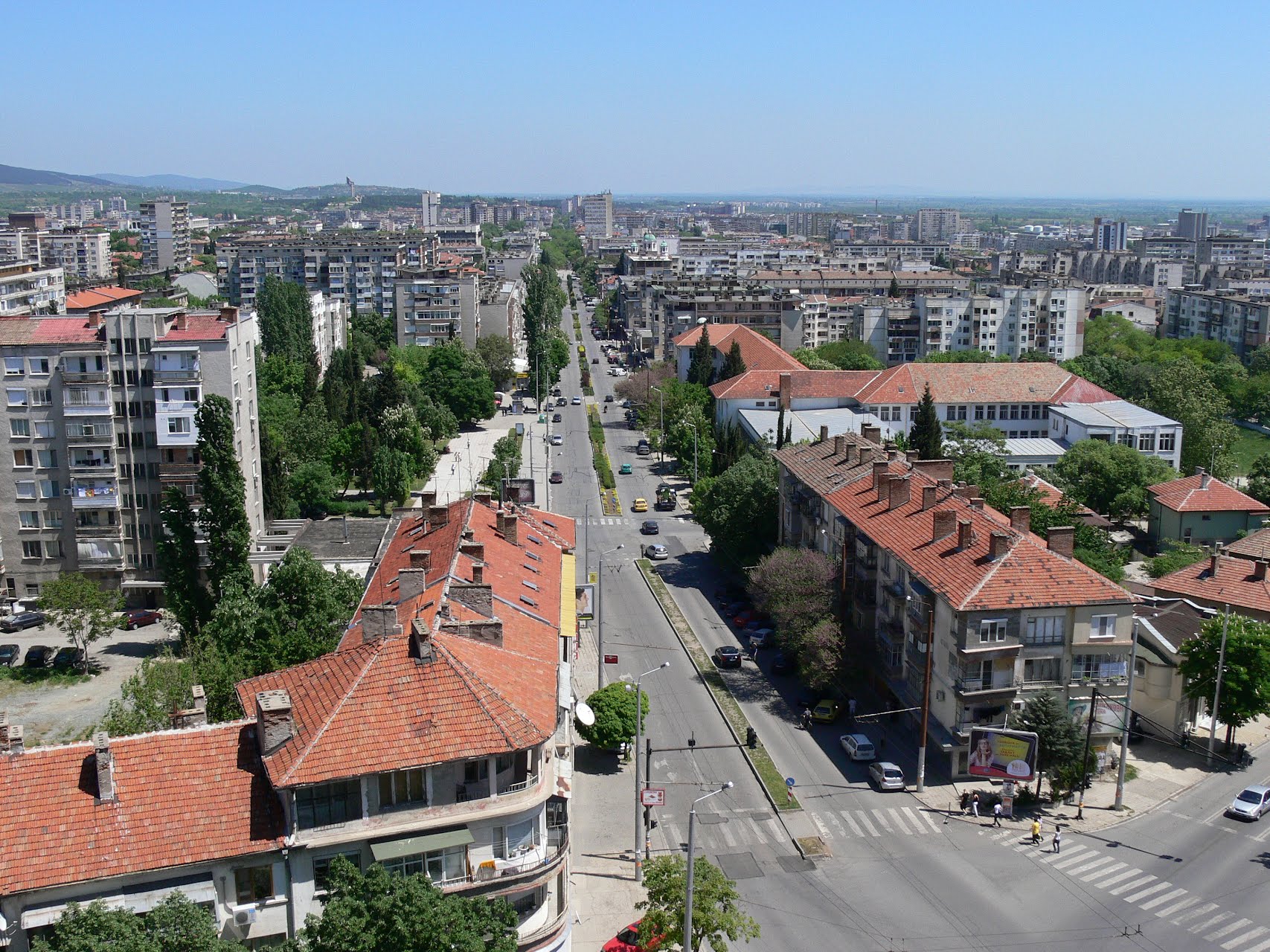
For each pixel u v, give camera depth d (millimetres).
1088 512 153750
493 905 50375
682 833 82125
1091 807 87312
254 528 137875
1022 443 183625
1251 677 93938
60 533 131625
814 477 127375
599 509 181375
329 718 54750
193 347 126125
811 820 83938
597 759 94625
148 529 132000
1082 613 89250
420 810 54719
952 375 197125
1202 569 117812
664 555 154000
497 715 56375
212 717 75188
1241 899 73812
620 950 65188
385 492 171500
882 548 103812
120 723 72625
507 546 90062
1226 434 195375
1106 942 68750
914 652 97312
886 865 77938
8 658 116625
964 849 80312
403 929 44812
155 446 130375
